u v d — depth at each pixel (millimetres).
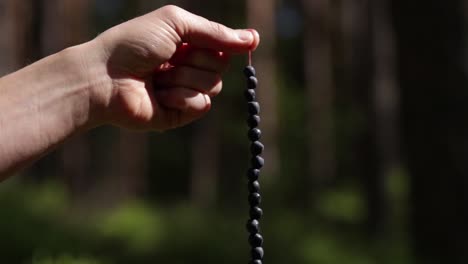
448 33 8406
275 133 19641
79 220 11984
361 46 16188
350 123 21453
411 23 8492
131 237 11047
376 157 15539
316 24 20453
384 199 15273
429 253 8539
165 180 23375
